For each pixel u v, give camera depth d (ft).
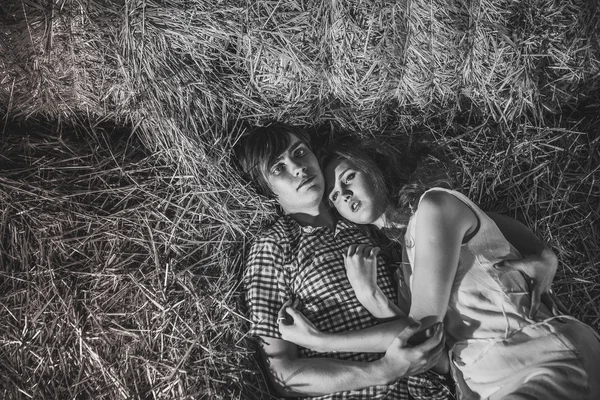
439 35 5.91
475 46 5.98
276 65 5.97
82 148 5.94
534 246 5.12
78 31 5.38
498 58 5.99
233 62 5.98
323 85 6.12
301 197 5.90
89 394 5.33
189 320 5.62
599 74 6.18
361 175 5.88
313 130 6.52
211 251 6.01
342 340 5.36
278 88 6.13
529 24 5.95
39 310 5.35
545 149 6.47
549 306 5.00
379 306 5.49
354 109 6.32
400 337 4.92
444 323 5.13
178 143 5.86
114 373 5.40
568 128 6.53
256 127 6.23
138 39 5.49
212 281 5.89
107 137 6.04
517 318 4.79
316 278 5.82
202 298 5.71
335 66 6.01
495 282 4.85
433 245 4.75
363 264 5.60
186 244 5.89
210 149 6.01
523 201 6.44
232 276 5.97
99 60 5.53
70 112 5.88
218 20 5.67
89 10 5.31
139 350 5.49
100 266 5.57
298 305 5.81
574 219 6.47
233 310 5.81
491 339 4.84
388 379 5.13
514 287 4.86
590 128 6.59
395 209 5.78
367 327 5.65
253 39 5.79
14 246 5.44
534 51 6.05
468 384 5.11
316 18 5.85
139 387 5.42
